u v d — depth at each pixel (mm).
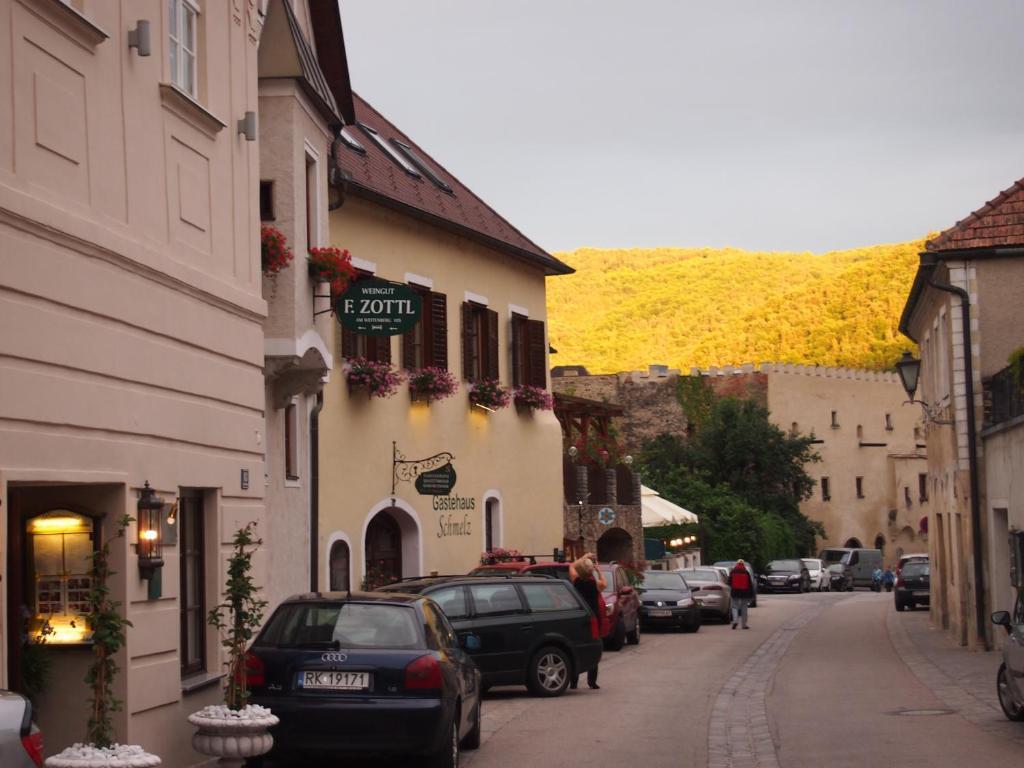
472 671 13953
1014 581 23984
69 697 11367
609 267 180875
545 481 33062
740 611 36750
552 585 20156
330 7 20562
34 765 7836
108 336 11312
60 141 10672
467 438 29031
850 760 13547
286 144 17859
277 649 12219
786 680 22016
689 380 81000
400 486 26062
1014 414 24000
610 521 40344
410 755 12016
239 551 12547
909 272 128875
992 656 25469
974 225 27219
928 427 34906
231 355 14234
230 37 14570
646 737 15328
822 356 127062
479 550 29422
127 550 11484
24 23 10164
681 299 169250
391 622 12367
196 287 13211
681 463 73438
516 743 14867
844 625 37750
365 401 24844
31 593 11516
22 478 9852
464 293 29000
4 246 9719
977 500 26719
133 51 12055
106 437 11234
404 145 31828
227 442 14070
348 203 24250
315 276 18578
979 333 26984
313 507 21469
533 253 31875
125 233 11766
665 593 35281
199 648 13617
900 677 22141
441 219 27172
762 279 172250
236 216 14602
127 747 9867
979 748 14086
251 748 11461
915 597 44500
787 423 82000
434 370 26906
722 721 16703
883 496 88438
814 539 79812
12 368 9781
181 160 13133
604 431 45031
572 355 157875
